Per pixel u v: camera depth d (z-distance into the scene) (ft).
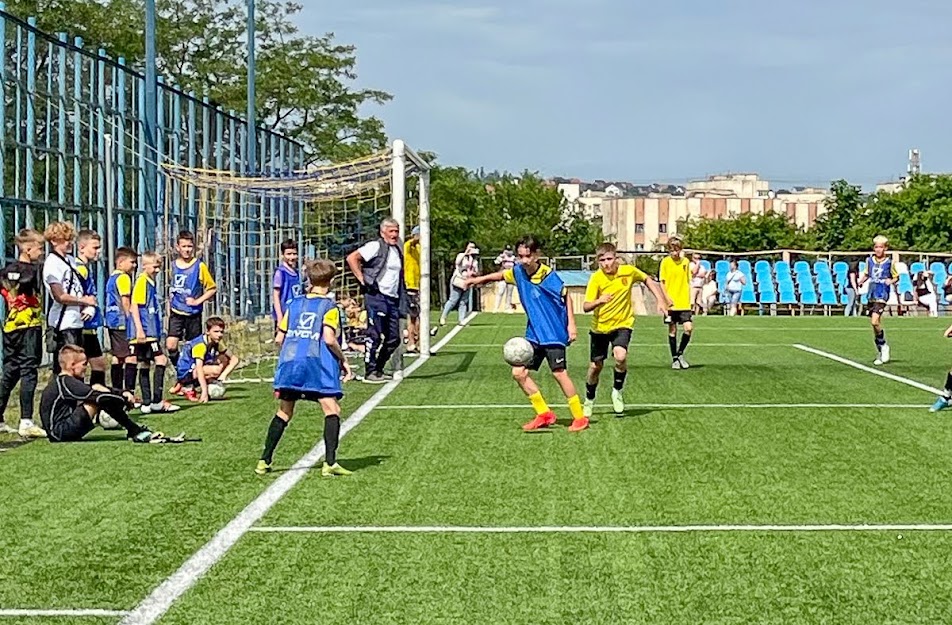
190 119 78.79
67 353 35.60
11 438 35.86
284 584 20.15
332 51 154.10
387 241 50.44
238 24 150.71
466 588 19.89
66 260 37.01
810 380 51.85
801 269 126.72
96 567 21.26
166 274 63.41
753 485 28.32
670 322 57.21
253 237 85.46
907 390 47.88
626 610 18.74
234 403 44.50
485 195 201.36
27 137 53.62
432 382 50.83
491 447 33.94
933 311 115.96
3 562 21.65
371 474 29.78
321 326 29.58
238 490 27.86
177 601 19.21
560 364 36.78
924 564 21.29
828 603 19.08
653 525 24.26
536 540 23.06
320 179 57.26
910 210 188.96
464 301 96.53
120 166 65.51
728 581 20.27
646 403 43.80
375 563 21.45
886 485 28.32
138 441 34.88
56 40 56.65
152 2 65.46
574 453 32.91
